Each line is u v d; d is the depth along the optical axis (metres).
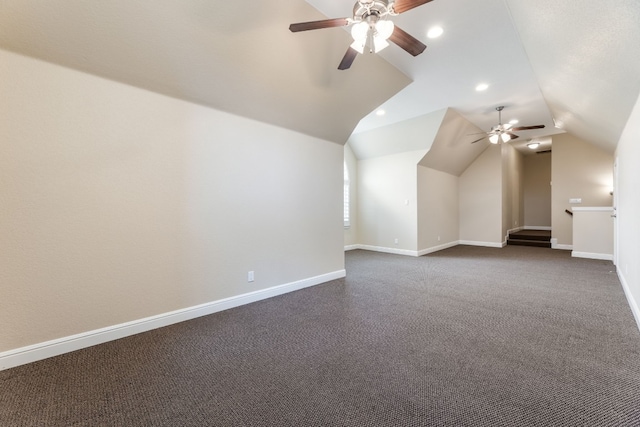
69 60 2.12
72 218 2.19
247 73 2.82
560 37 2.29
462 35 3.00
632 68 2.08
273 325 2.68
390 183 6.89
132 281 2.48
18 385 1.78
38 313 2.07
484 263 5.49
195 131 2.84
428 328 2.59
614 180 5.12
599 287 3.79
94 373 1.91
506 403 1.58
